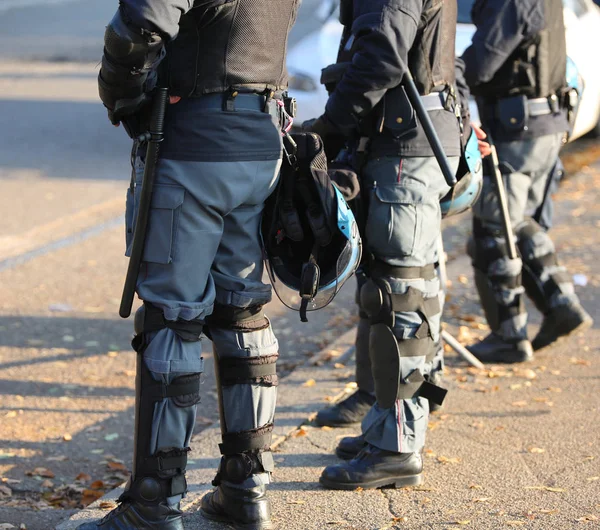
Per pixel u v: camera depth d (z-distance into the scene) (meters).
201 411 17.22
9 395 17.48
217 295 10.98
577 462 13.55
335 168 12.56
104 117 48.88
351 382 16.97
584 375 17.30
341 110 11.89
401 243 12.33
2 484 13.91
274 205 10.99
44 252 27.67
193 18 10.00
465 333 19.86
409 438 12.62
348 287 25.52
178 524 10.61
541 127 16.89
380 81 11.57
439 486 12.81
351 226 10.94
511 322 17.88
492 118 17.03
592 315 21.08
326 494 12.57
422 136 12.20
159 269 10.35
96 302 23.44
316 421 15.09
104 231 30.11
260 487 11.33
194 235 10.28
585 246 27.22
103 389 17.98
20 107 51.09
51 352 19.92
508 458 13.75
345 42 12.62
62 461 14.87
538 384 16.88
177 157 10.21
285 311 23.42
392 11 11.44
